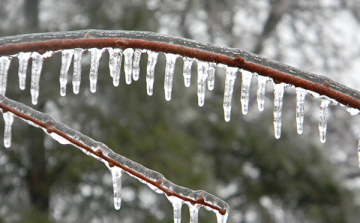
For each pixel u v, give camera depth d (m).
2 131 9.03
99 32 2.10
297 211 13.13
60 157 9.11
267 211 13.48
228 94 2.14
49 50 2.10
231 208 13.54
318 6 16.89
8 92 8.86
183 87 9.99
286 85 2.10
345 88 2.09
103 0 9.85
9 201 9.09
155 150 8.81
